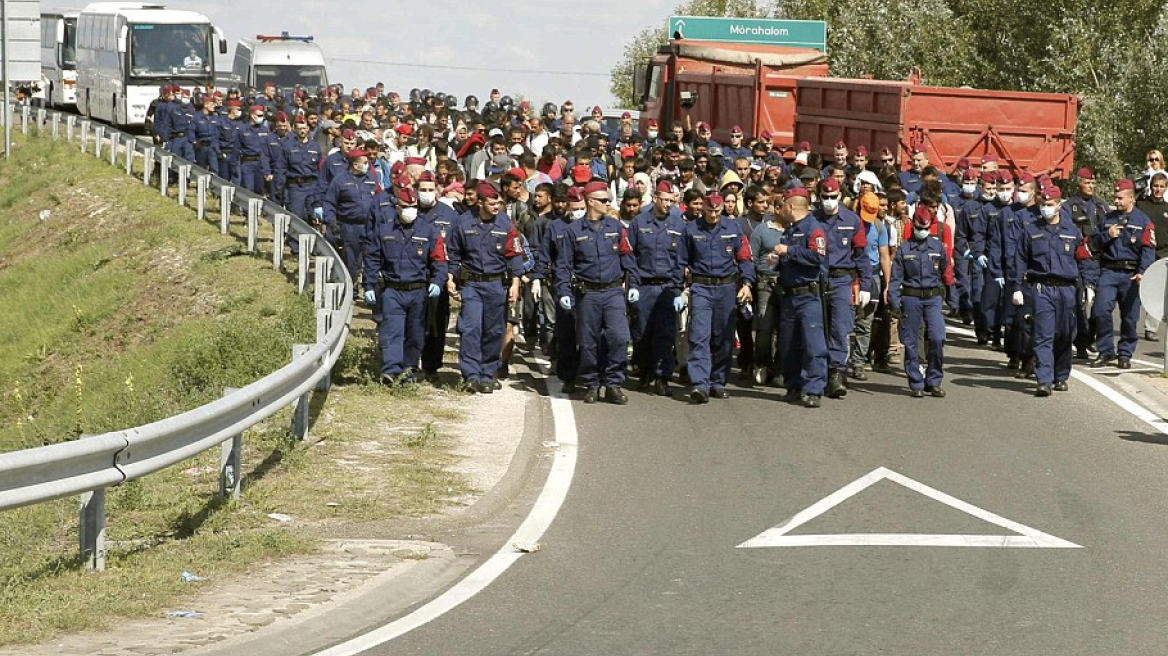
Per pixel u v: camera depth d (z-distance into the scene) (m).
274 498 17.45
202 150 50.03
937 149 36.22
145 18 71.25
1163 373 27.58
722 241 24.56
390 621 13.09
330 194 32.97
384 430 21.47
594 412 23.72
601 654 12.09
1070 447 21.08
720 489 18.44
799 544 15.79
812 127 40.47
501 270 24.77
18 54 67.12
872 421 23.02
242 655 11.90
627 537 16.11
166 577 13.91
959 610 13.34
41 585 13.52
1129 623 12.94
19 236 54.59
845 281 24.86
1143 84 54.41
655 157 32.44
